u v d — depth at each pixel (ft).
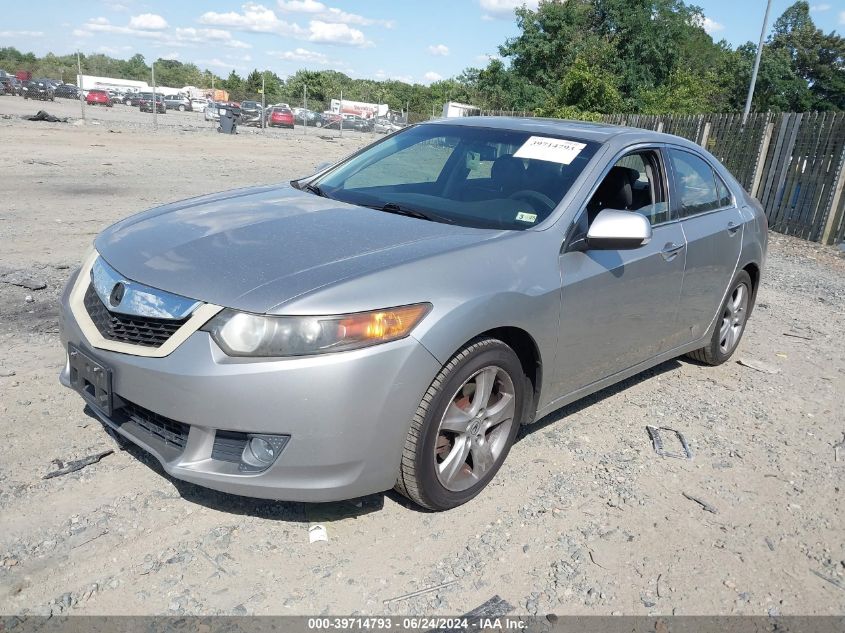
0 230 24.16
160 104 139.33
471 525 9.91
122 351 8.91
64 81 164.14
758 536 10.36
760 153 41.93
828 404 15.70
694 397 15.37
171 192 35.12
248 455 8.57
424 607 8.28
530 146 12.96
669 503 11.00
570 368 11.62
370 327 8.50
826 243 37.50
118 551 8.70
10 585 7.98
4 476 9.93
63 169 40.60
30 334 15.16
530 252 10.53
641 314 12.91
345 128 148.05
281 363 8.24
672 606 8.71
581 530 10.05
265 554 8.91
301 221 10.84
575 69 95.86
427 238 10.25
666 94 116.47
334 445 8.49
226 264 9.20
